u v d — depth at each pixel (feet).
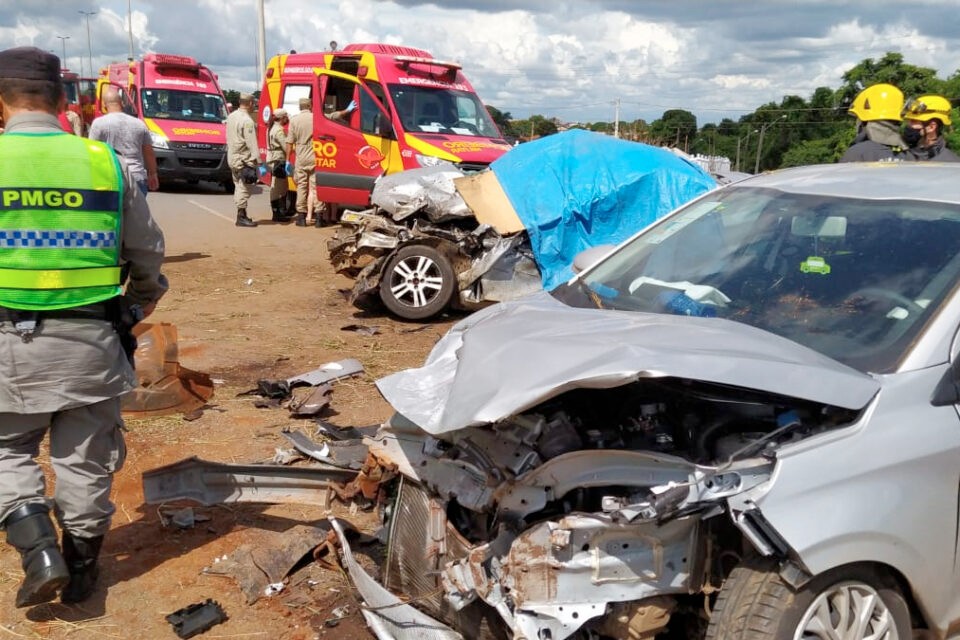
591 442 9.61
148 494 13.33
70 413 11.49
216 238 42.88
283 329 26.84
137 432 17.88
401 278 27.91
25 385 10.90
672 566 9.04
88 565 12.03
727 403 9.46
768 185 13.70
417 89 40.06
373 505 12.81
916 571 9.12
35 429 11.43
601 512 8.91
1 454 11.29
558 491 9.11
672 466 8.93
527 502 9.22
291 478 13.97
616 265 13.64
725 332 9.87
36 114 11.04
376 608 10.35
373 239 27.81
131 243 11.70
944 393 9.58
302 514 14.92
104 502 11.91
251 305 29.94
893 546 8.86
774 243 12.23
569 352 9.30
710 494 8.59
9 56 10.98
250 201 58.39
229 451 17.07
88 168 11.00
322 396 19.51
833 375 9.11
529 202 26.61
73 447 11.57
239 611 12.03
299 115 46.26
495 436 9.98
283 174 48.37
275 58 52.80
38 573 10.64
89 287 11.13
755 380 8.72
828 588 8.73
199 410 19.19
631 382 8.88
